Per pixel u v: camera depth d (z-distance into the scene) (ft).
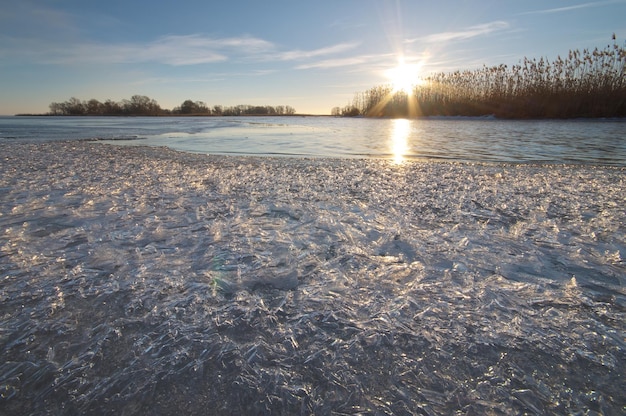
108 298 7.52
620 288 8.14
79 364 5.74
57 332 6.49
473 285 8.04
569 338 6.37
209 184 18.47
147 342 6.21
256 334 6.41
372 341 6.23
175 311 7.04
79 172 21.63
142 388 5.29
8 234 11.05
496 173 22.65
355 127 82.64
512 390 5.28
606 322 6.89
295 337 6.34
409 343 6.19
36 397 5.16
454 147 39.22
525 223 12.44
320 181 19.66
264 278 8.35
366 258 9.43
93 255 9.52
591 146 38.19
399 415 4.86
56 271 8.66
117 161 26.68
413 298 7.50
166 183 18.56
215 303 7.32
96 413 4.91
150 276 8.38
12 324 6.70
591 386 5.39
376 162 28.04
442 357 5.90
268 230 11.46
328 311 7.07
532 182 19.69
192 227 11.69
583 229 11.84
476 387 5.33
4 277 8.32
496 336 6.37
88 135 55.21
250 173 21.97
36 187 17.34
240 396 5.17
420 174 22.22
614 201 15.47
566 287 8.07
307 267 8.95
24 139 47.11
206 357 5.84
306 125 94.32
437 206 14.56
